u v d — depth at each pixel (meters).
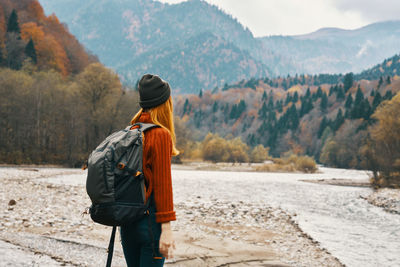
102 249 5.21
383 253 7.62
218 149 96.75
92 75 51.16
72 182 23.47
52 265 3.73
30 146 49.59
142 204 1.60
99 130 51.12
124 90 52.44
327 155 103.88
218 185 28.33
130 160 1.59
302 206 16.39
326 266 6.30
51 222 7.75
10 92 48.25
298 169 68.94
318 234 9.52
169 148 1.71
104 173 1.53
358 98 176.38
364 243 8.62
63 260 4.14
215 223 10.14
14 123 48.91
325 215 13.65
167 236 1.62
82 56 114.38
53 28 118.00
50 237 5.58
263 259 5.79
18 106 48.19
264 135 193.00
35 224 7.45
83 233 6.88
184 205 13.38
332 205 17.36
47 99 51.38
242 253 6.06
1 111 47.34
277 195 21.75
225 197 18.64
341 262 6.70
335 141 102.31
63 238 5.68
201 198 16.84
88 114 50.50
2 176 22.78
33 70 76.06
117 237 6.60
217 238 7.18
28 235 5.61
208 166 74.31
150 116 1.84
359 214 14.41
